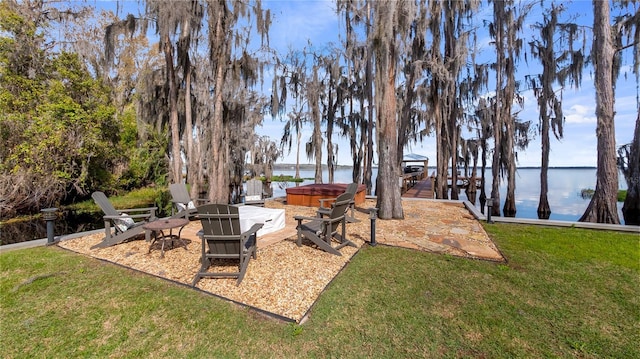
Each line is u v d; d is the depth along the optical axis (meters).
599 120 6.81
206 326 2.17
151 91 9.92
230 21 8.30
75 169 10.23
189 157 9.44
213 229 3.01
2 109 8.42
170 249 4.04
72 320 2.26
